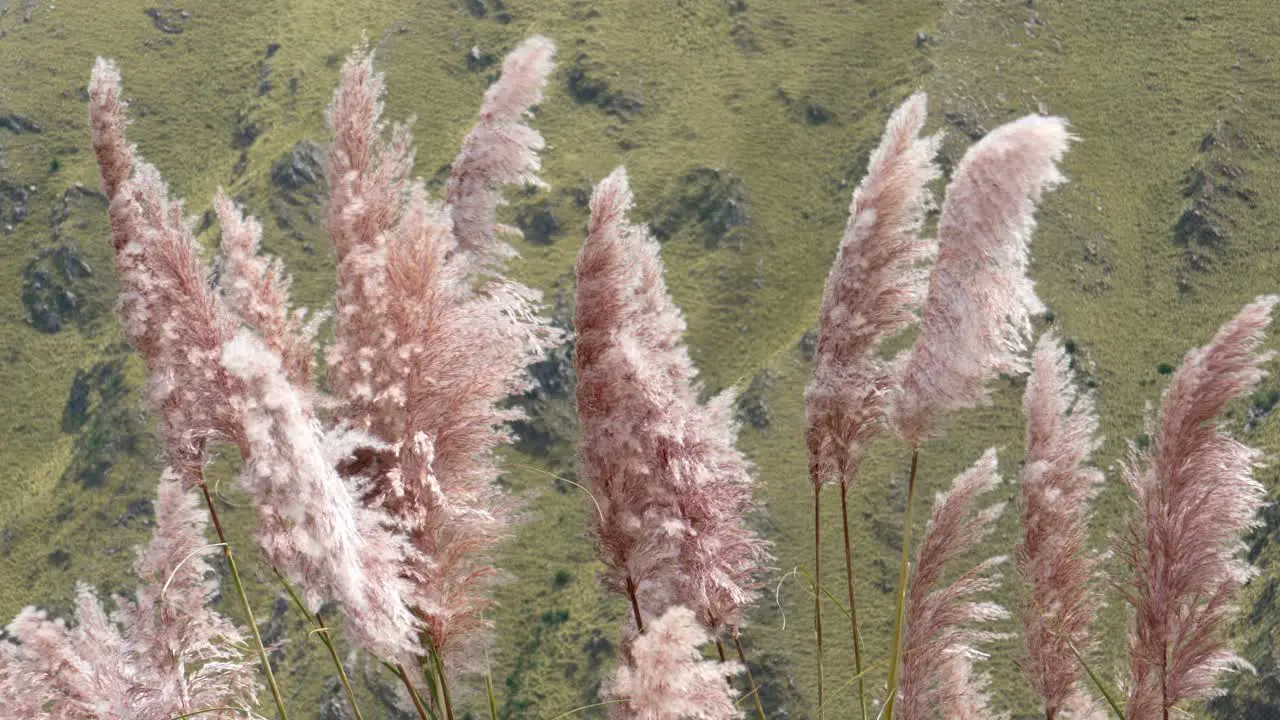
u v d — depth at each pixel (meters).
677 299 89.69
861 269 4.30
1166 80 99.00
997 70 101.44
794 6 113.75
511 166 4.56
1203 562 4.08
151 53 116.38
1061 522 4.64
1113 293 82.31
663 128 104.12
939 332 3.94
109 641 4.13
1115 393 74.88
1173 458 4.13
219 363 4.25
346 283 4.00
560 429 74.69
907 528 4.17
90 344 91.00
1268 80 97.56
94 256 97.06
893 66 104.44
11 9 120.94
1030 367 4.79
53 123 108.44
